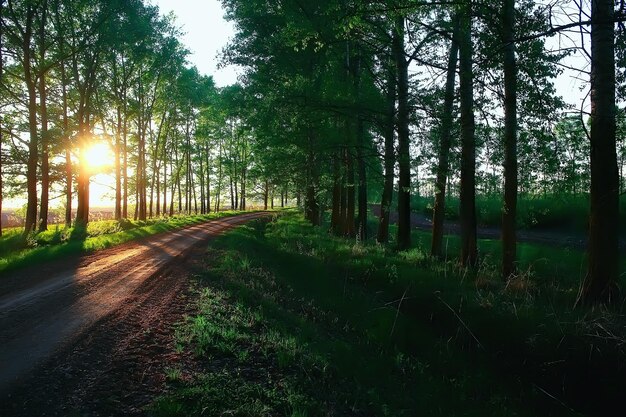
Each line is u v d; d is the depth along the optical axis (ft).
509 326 24.81
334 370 19.69
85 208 91.40
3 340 19.39
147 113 130.82
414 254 46.91
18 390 14.38
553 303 28.17
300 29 42.09
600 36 25.91
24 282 33.45
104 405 13.71
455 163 39.93
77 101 102.73
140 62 107.55
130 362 17.21
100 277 35.65
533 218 41.50
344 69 61.67
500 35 27.25
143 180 130.72
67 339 19.53
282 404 15.28
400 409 18.06
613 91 25.99
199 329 21.39
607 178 26.30
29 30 71.87
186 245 60.75
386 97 52.01
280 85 56.85
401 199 53.57
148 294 29.37
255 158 111.55
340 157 67.05
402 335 26.84
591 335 21.43
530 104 29.07
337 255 48.96
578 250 66.54
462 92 37.42
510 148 34.42
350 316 30.14
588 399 20.06
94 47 85.56
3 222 143.02
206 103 144.56
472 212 41.14
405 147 48.67
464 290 31.60
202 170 190.49
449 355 24.21
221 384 15.84
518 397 20.63
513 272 35.65
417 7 28.89
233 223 115.96
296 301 32.55
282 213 177.17
